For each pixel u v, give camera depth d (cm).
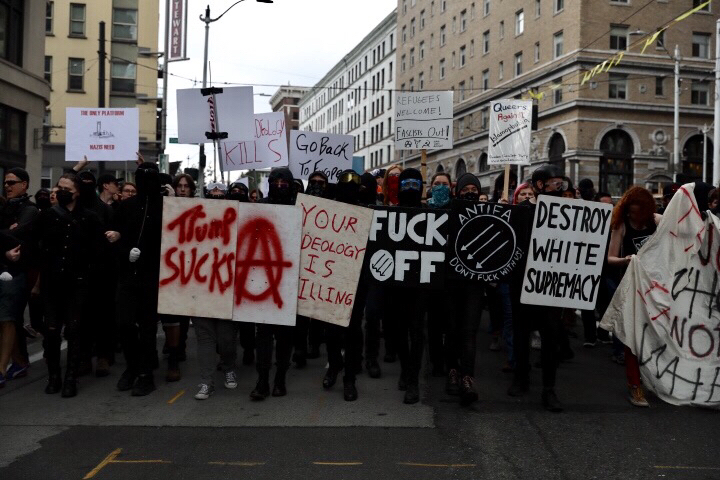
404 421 537
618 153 3725
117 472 430
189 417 549
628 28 3722
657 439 495
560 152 3900
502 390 639
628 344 593
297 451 468
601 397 614
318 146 1072
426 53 6016
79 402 595
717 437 500
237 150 1089
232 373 647
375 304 696
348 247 586
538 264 577
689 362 586
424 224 580
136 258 605
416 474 427
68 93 3275
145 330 620
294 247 591
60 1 3266
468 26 5162
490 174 4725
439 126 1070
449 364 623
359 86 8019
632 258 602
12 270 642
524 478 421
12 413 561
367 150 7700
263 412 563
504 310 717
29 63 1838
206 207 598
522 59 4347
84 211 629
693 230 595
